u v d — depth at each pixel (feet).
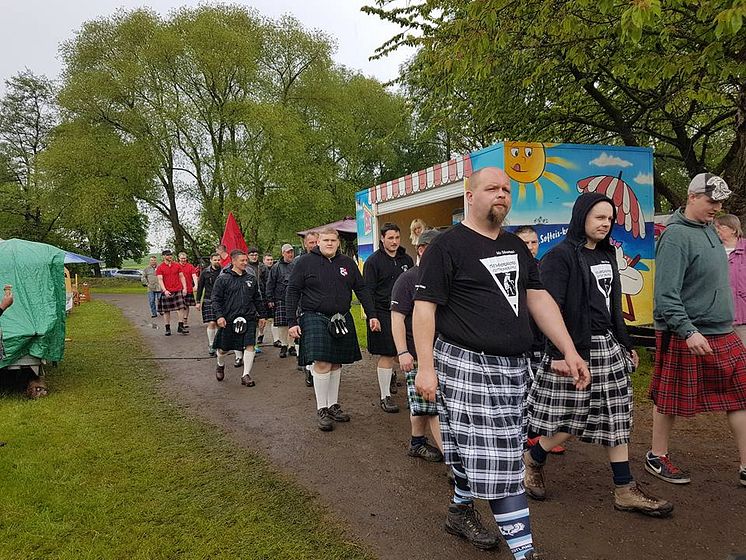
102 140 88.07
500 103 33.78
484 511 10.70
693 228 10.68
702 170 32.17
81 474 12.64
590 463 12.75
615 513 10.24
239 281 22.27
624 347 10.31
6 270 20.02
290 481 12.32
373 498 11.39
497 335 7.99
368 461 13.50
